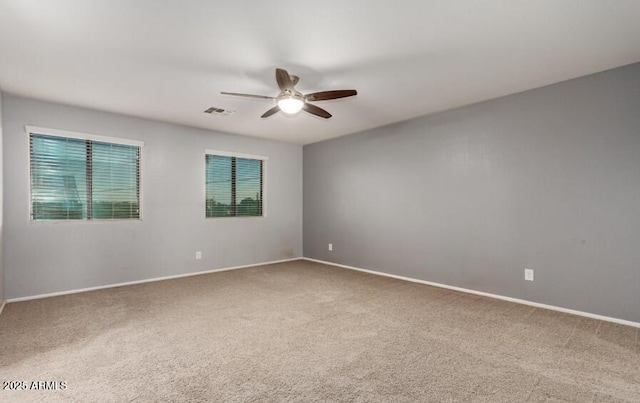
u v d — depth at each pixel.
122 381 2.01
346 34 2.34
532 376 2.07
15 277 3.62
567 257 3.25
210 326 2.90
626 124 2.91
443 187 4.26
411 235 4.64
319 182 6.15
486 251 3.86
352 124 4.89
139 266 4.50
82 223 4.05
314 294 3.94
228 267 5.45
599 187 3.06
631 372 2.12
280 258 6.17
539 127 3.43
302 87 3.33
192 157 5.00
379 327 2.88
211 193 5.32
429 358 2.31
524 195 3.54
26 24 2.18
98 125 4.14
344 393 1.89
